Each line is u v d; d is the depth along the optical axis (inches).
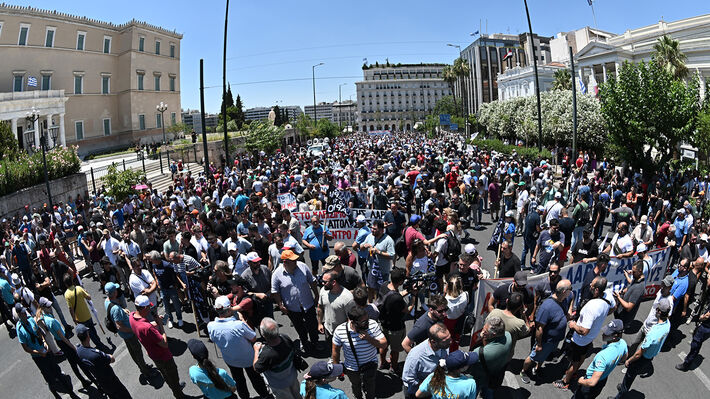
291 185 792.9
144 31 2669.8
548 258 399.5
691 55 1392.7
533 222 465.1
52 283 495.8
